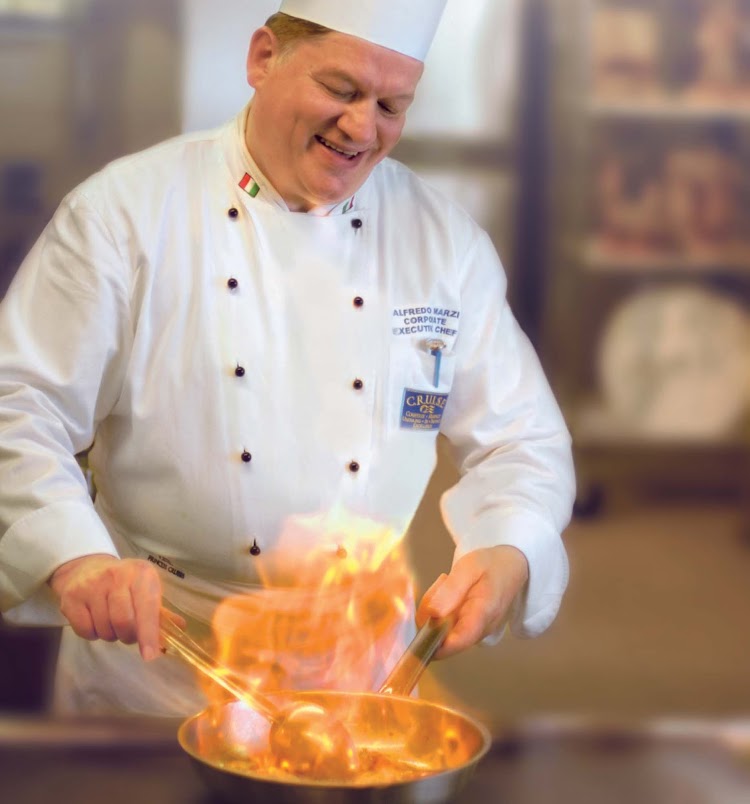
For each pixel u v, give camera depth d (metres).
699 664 2.98
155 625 1.19
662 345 2.97
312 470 1.49
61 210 1.46
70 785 1.09
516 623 1.49
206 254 1.46
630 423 2.98
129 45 2.55
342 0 1.31
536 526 1.46
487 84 2.73
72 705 1.57
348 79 1.32
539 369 1.64
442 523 2.68
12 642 2.44
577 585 3.03
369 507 1.53
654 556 3.03
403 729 1.15
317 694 1.17
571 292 2.89
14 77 2.56
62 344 1.42
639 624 3.03
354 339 1.51
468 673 2.96
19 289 1.45
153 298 1.45
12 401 1.40
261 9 2.54
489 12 2.70
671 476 3.01
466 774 1.02
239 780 0.99
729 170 2.94
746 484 3.00
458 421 1.62
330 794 0.97
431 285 1.55
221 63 2.57
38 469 1.36
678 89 2.89
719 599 3.03
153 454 1.47
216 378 1.46
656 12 2.85
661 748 1.20
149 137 2.59
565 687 2.93
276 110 1.38
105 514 1.57
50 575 1.31
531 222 2.83
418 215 1.58
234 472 1.46
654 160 2.90
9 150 2.59
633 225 2.91
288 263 1.49
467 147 2.75
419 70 1.37
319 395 1.50
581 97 2.79
